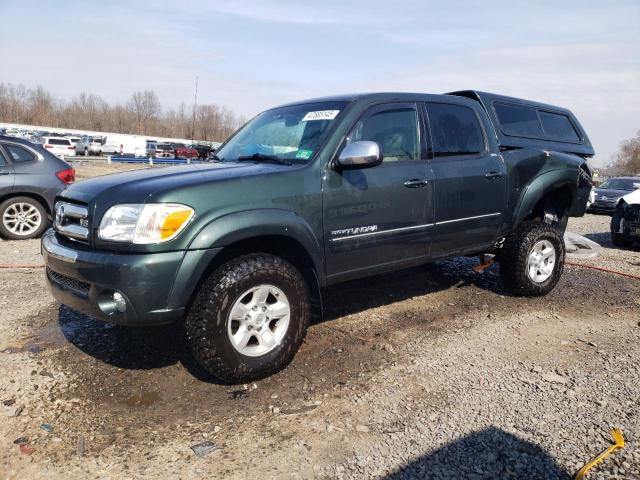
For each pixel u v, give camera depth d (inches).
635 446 100.5
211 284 118.2
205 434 104.7
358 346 149.9
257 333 125.8
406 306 188.4
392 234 153.2
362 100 152.4
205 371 131.3
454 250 175.2
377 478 91.7
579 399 119.6
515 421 109.8
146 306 111.2
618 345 154.5
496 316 179.6
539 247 197.3
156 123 3686.0
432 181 161.2
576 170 211.0
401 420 110.3
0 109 3324.3
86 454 97.9
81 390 121.7
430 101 171.0
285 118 164.1
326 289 207.3
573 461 96.2
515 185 191.0
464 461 96.3
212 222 116.3
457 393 122.2
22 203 306.7
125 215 112.9
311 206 133.7
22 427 106.3
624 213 343.6
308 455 98.0
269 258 126.6
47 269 136.3
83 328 159.5
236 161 155.5
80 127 3511.3
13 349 143.7
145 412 112.9
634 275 254.1
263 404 116.6
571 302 200.2
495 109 204.1
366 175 145.8
